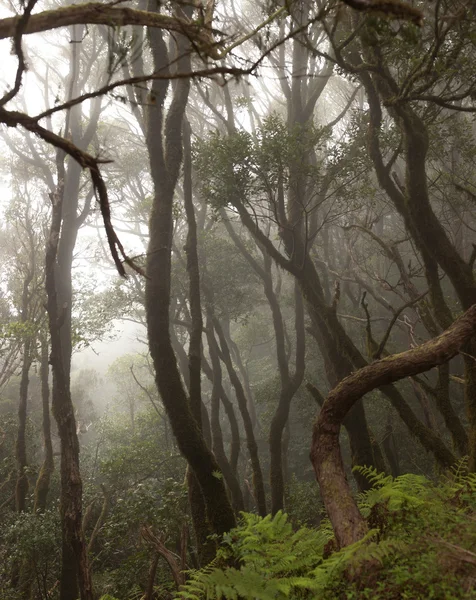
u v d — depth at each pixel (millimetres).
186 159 12367
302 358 15391
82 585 10461
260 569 2730
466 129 13898
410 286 11797
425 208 9266
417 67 7586
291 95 15875
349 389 3062
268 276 16922
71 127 16750
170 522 11508
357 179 13289
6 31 2297
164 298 9148
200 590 2564
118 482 17109
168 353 9047
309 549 2988
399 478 3598
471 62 8773
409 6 2018
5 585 13711
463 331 3061
